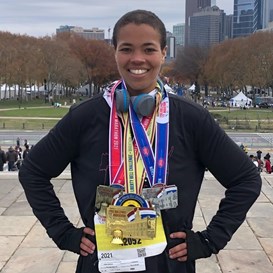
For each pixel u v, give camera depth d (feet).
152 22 7.68
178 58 412.16
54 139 7.92
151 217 7.46
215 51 330.13
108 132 7.65
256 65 263.70
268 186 30.81
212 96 374.22
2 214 24.03
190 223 7.91
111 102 7.72
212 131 7.76
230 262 17.92
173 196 7.57
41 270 17.15
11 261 17.95
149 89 7.84
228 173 7.87
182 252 7.62
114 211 7.47
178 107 7.76
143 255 7.49
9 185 30.68
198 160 7.97
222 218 7.82
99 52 357.41
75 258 18.21
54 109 236.63
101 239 7.56
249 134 148.66
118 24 7.81
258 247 19.51
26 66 262.47
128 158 7.55
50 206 8.05
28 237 20.57
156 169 7.52
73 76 300.61
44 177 8.07
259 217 23.75
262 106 256.32
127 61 7.66
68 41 359.05
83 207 7.83
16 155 73.26
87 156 7.75
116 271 7.54
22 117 189.47
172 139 7.63
